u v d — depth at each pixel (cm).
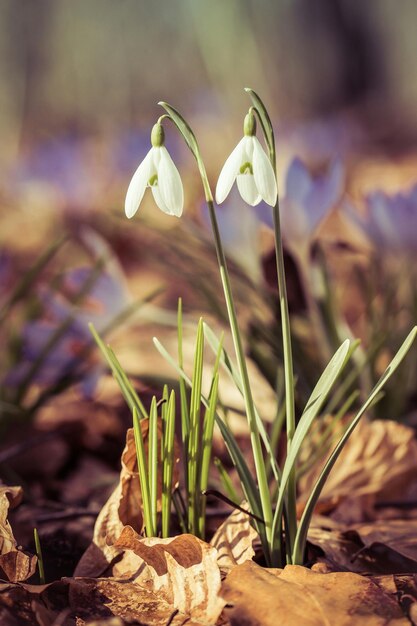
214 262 76
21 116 359
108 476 67
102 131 348
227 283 46
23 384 66
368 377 64
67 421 74
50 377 66
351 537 53
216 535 50
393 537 53
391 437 60
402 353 46
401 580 48
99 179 127
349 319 92
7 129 354
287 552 48
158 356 85
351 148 282
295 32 355
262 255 65
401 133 326
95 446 73
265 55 349
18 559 48
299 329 67
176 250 73
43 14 368
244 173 44
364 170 253
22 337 67
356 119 347
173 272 78
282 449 63
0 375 73
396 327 70
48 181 114
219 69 345
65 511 57
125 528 47
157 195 45
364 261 92
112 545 50
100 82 370
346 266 98
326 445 58
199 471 49
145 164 45
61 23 369
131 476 50
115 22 364
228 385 71
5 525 49
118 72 368
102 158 147
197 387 48
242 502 50
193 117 277
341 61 371
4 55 367
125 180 147
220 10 342
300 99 354
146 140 140
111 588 48
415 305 68
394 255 67
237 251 65
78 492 65
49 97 371
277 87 351
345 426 60
